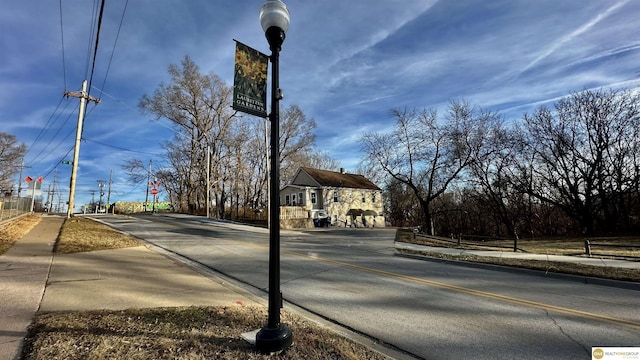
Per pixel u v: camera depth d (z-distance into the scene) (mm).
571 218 29984
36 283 5980
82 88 22344
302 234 22734
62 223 18609
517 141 30078
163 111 40750
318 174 40875
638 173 24281
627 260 10672
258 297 6023
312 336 3941
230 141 44094
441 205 42906
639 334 4590
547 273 8891
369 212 42156
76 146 23031
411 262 11023
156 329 3834
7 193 35812
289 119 44906
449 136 32094
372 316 5355
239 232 20375
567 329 4781
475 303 6102
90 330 3697
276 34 3885
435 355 3955
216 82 42781
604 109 25734
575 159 27422
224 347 3396
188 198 45469
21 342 3402
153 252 10695
